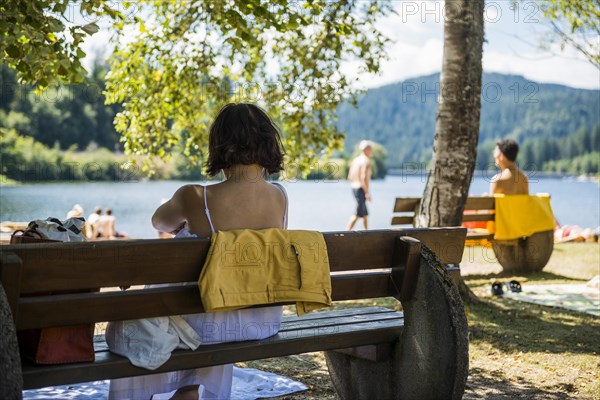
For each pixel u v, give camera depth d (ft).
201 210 11.13
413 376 11.85
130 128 31.17
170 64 30.14
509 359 18.35
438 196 23.95
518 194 33.96
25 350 9.78
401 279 11.78
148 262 9.96
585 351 19.15
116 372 9.95
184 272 10.25
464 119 23.73
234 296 10.32
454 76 23.62
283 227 11.79
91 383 14.90
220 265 10.25
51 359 9.64
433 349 11.57
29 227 10.50
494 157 34.81
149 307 10.05
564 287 29.27
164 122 31.19
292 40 30.32
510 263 34.12
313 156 32.07
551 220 33.88
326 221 68.85
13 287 8.86
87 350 9.86
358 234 11.57
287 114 31.42
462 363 11.28
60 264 9.37
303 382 15.80
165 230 11.57
